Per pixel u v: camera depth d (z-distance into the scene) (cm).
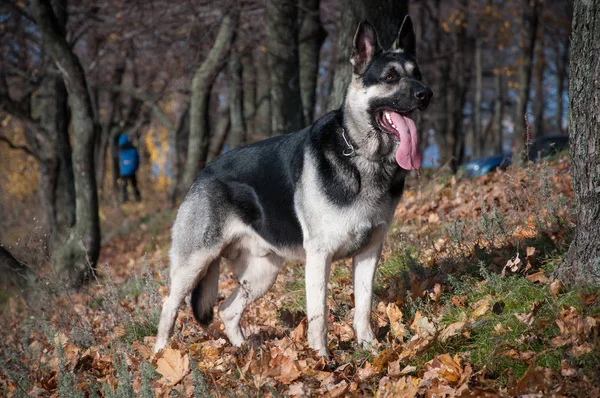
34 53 1870
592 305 354
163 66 2094
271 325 516
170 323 493
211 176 499
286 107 1171
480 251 499
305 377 380
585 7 369
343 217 417
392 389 339
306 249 431
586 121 376
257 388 355
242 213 481
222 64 1448
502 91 2739
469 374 339
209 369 404
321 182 420
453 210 738
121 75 2136
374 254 441
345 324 473
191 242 493
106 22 1636
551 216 528
